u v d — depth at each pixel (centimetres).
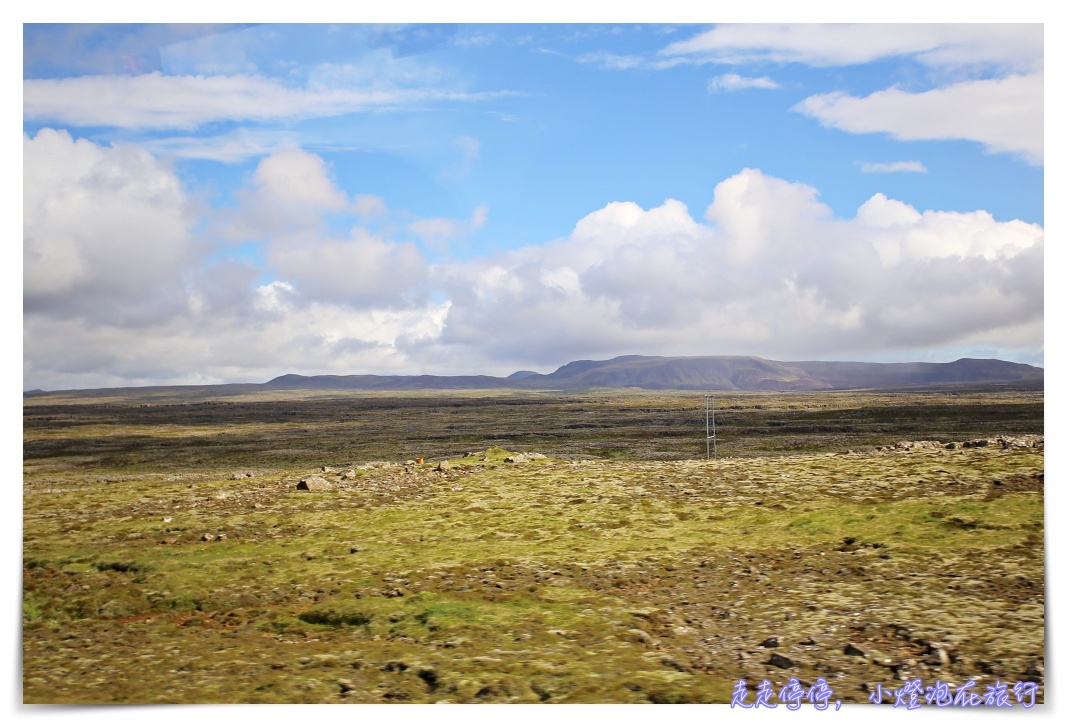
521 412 18625
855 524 2058
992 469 2469
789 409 15625
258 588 1683
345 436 11394
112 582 1734
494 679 1150
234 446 9088
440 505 2503
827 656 1249
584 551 1956
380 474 3038
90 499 2675
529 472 2994
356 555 1944
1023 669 1167
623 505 2427
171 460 7100
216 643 1378
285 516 2378
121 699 1118
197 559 1902
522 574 1769
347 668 1221
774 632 1370
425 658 1242
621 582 1716
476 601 1557
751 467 2884
